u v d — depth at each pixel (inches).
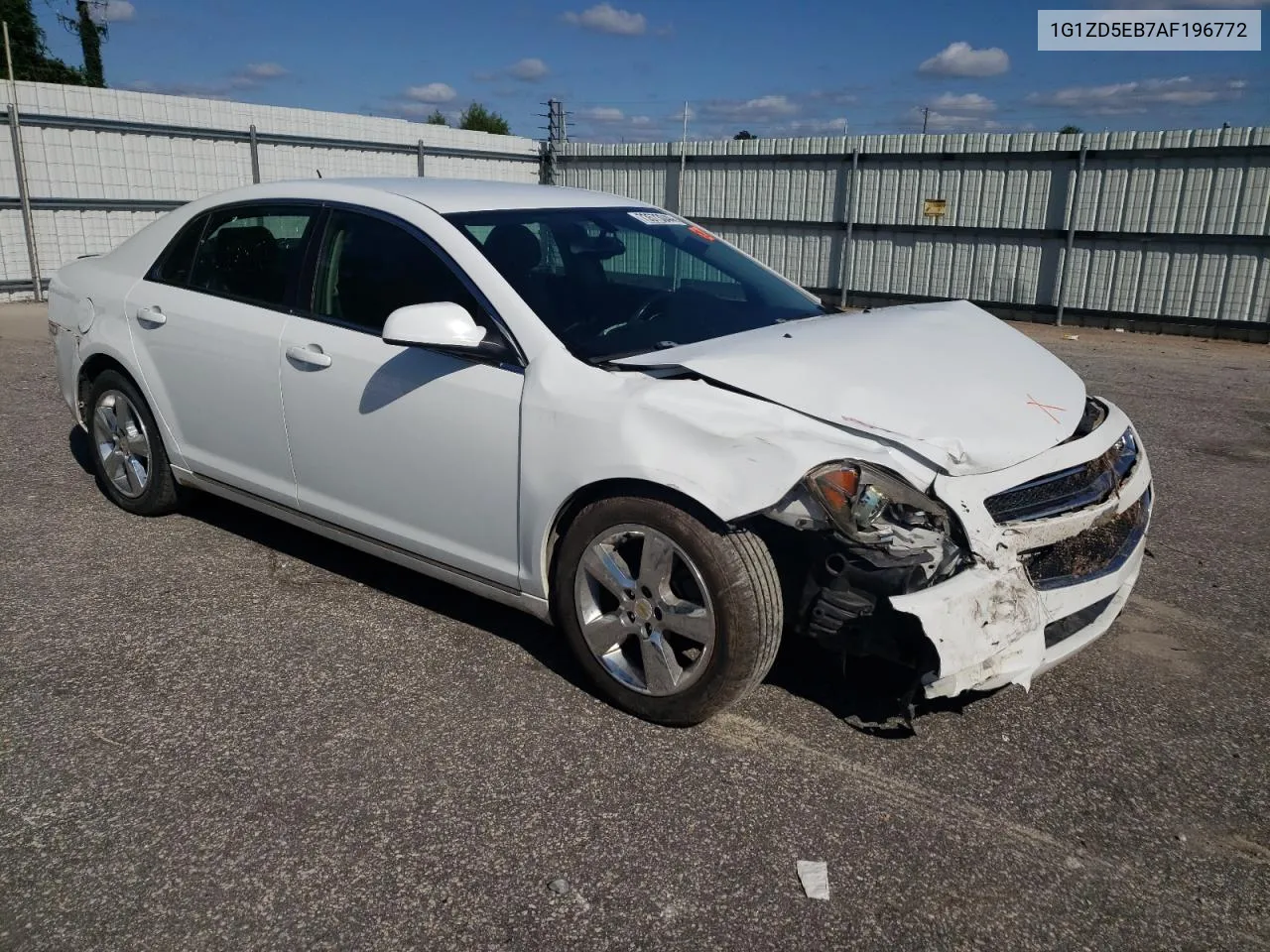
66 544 177.6
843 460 108.3
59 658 137.6
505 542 131.6
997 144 539.5
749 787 112.7
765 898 95.8
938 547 107.6
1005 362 135.3
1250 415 313.6
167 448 177.3
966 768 117.7
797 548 114.7
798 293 172.6
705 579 114.8
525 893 95.7
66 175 501.4
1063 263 533.6
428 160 666.2
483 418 129.3
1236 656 147.5
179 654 139.9
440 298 136.6
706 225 661.9
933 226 569.9
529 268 137.4
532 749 118.9
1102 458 125.0
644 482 118.2
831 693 133.3
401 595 160.2
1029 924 93.7
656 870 99.3
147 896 94.3
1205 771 118.7
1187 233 492.7
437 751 118.1
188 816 105.7
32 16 1218.0
